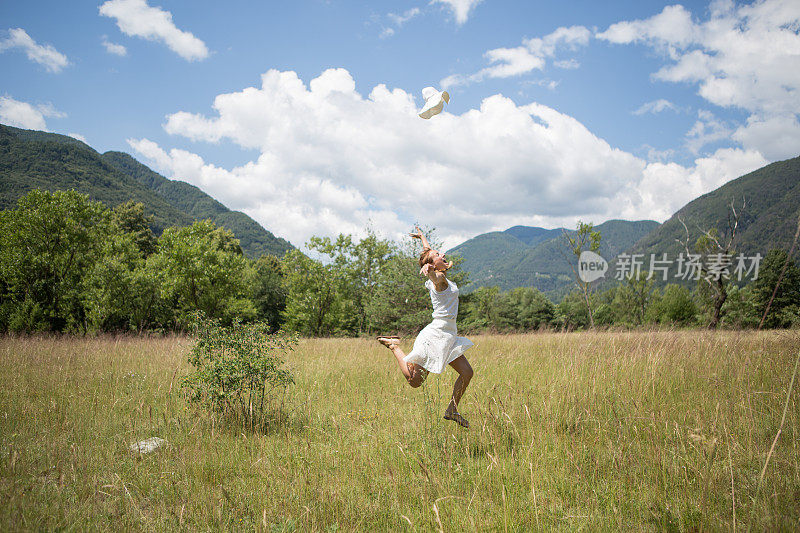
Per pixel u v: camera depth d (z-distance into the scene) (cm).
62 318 2638
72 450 362
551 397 471
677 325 1205
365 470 336
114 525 262
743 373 567
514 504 279
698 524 249
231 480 332
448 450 369
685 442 365
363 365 802
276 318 4825
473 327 2291
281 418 477
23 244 2705
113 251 2880
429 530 254
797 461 314
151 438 418
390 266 2311
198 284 2902
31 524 249
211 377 465
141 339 1472
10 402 518
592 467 328
